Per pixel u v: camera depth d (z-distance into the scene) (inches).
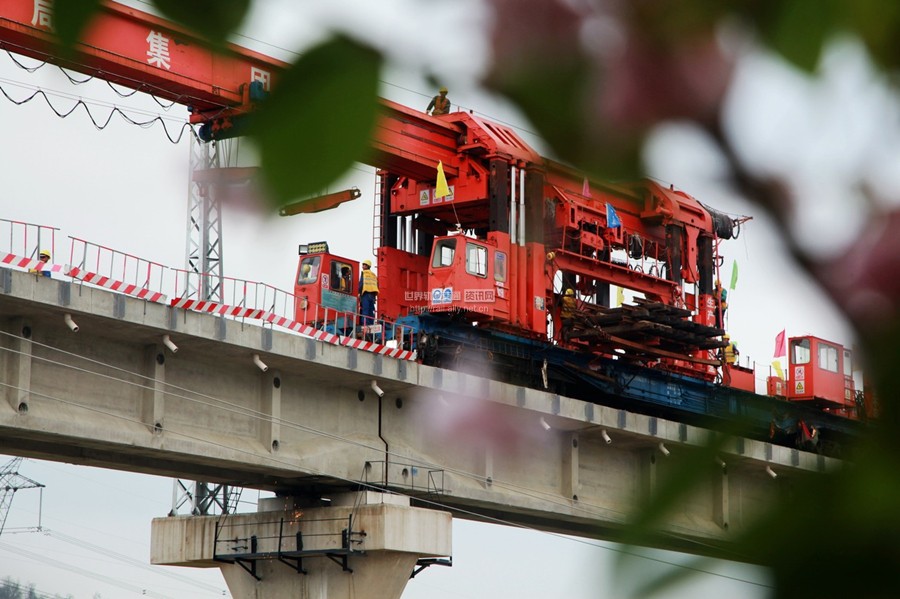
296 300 5044.3
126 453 3917.3
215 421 3951.8
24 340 3464.6
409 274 5221.5
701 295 5644.7
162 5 165.2
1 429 3425.2
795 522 167.8
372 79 167.0
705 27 163.6
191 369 3897.6
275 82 172.7
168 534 4630.9
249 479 4301.2
